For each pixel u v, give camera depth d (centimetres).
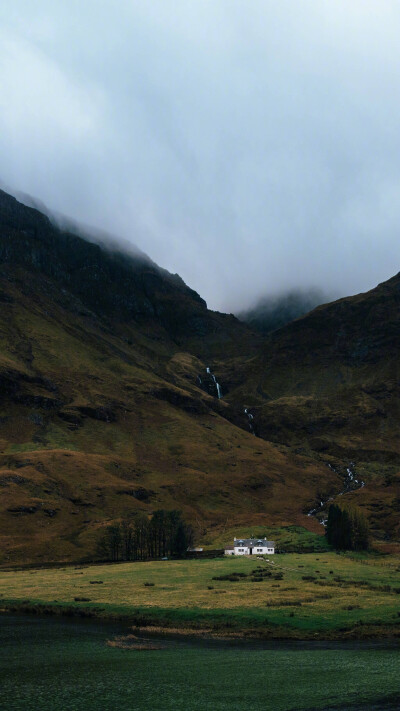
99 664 7169
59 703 5516
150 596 11975
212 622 9725
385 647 7988
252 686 6094
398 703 5441
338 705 5397
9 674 6694
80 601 11762
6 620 10312
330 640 8506
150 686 6147
